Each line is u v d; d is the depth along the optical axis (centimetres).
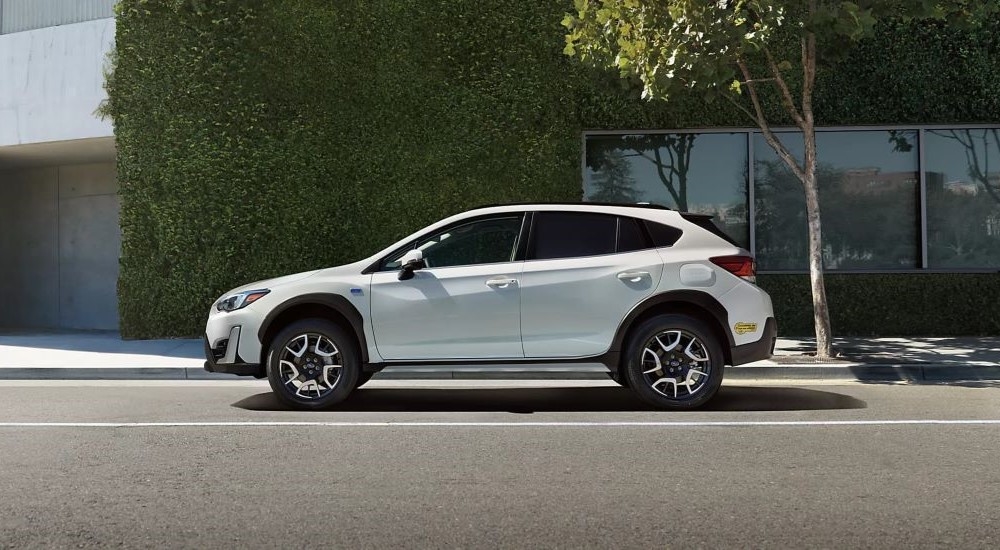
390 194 1534
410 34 1539
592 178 1552
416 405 850
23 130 1727
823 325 1123
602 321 796
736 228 1521
